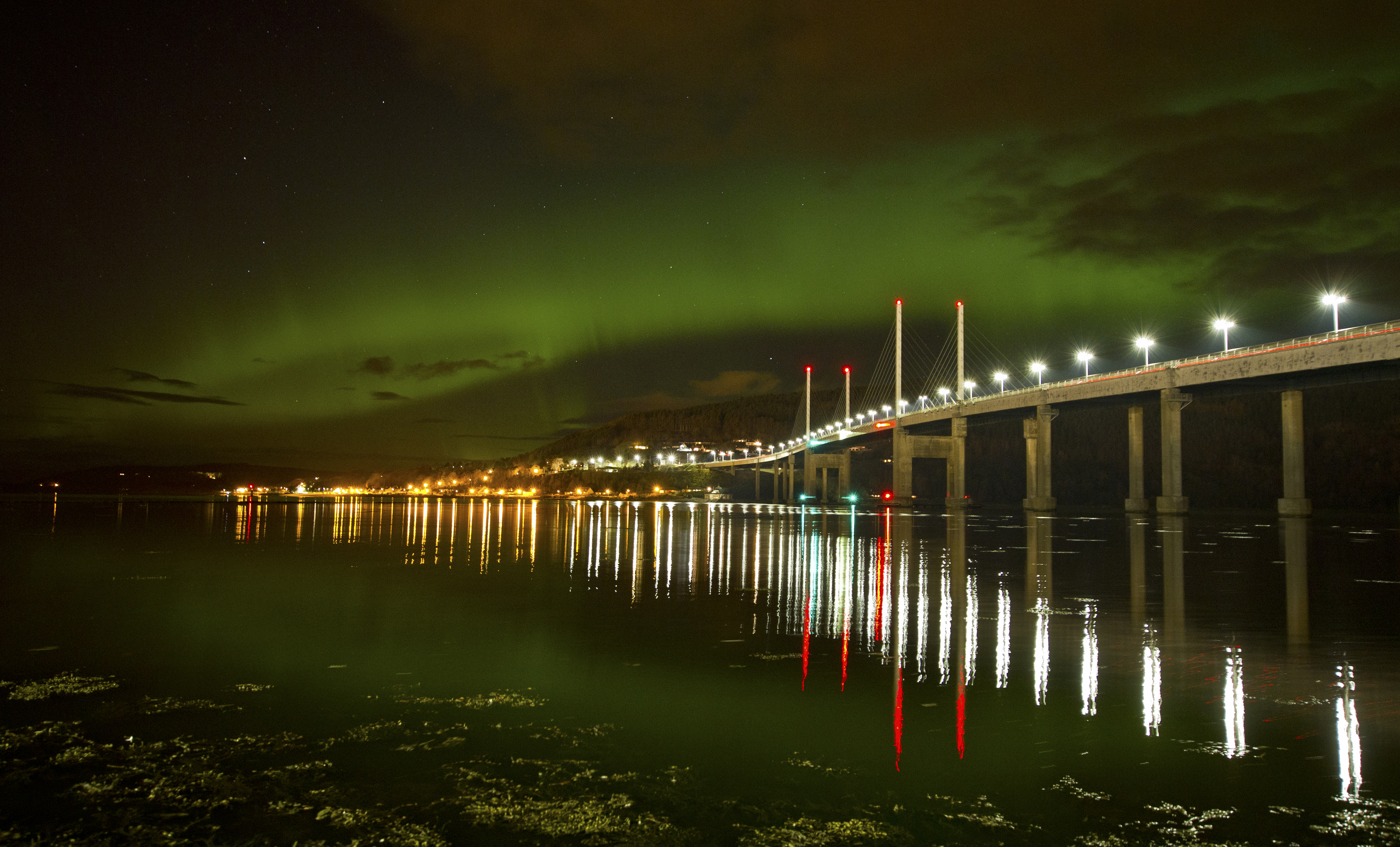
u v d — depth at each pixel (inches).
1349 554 1691.7
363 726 497.0
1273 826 358.0
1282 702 535.2
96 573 1355.8
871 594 1071.0
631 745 462.9
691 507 7224.4
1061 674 617.0
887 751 451.2
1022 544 2021.4
